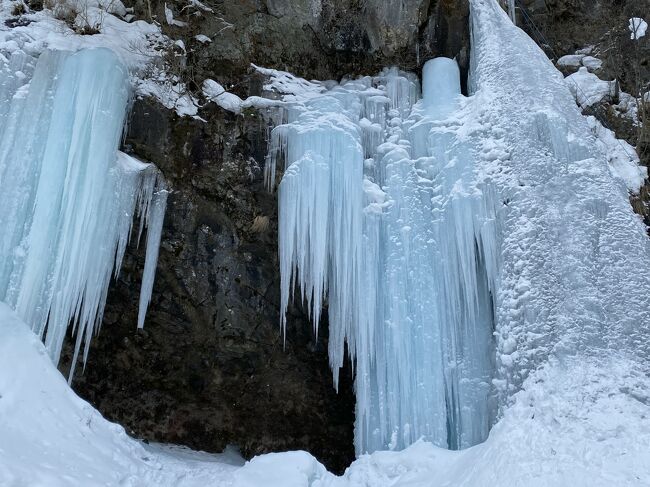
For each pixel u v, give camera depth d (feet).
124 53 29.14
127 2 31.68
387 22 31.78
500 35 31.83
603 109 37.04
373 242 28.07
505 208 26.58
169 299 29.96
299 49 32.65
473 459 20.57
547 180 26.58
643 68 38.47
